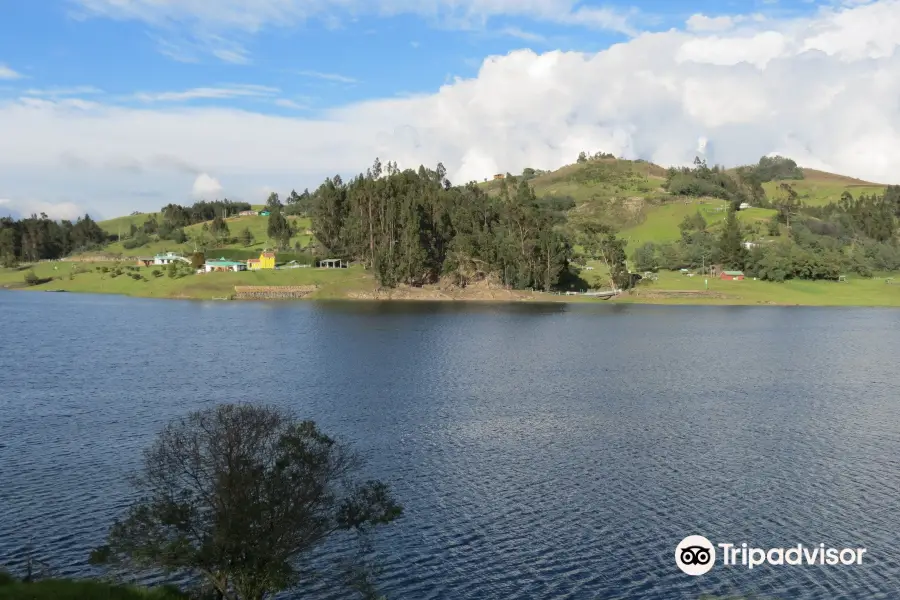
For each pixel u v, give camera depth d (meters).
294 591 32.75
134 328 134.88
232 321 149.25
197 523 25.94
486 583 33.75
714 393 76.81
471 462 50.69
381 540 38.00
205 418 28.02
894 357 106.06
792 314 181.88
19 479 45.59
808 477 48.22
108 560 26.36
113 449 52.19
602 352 108.69
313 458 26.89
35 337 119.88
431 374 86.62
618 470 49.28
